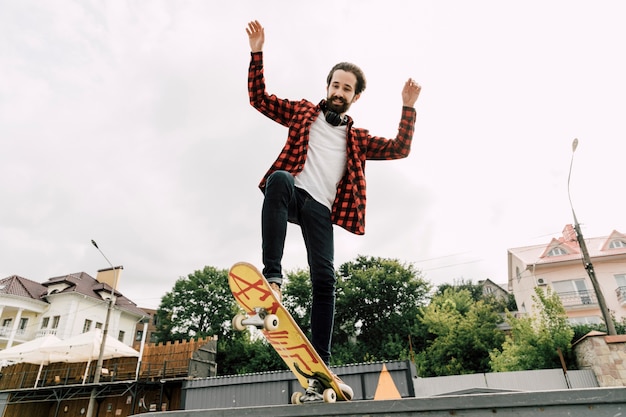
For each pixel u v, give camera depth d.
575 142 11.86
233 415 1.26
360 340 27.14
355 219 2.14
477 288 39.59
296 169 1.96
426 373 20.06
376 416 1.13
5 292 26.59
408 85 2.34
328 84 2.22
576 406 0.99
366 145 2.31
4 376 17.08
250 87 2.15
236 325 1.34
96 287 30.73
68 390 14.81
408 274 28.67
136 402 14.97
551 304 13.95
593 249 24.34
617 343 11.01
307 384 1.53
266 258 1.64
